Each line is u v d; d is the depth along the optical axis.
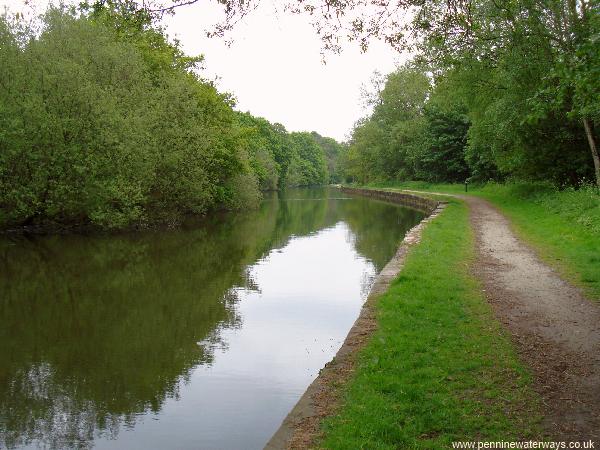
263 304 12.15
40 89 21.55
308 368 8.13
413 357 6.18
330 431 4.54
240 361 8.50
